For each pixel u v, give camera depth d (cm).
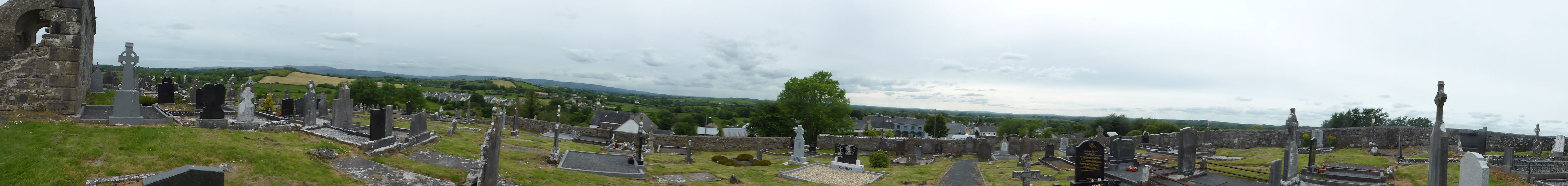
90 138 1399
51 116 1794
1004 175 2234
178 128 1565
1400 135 3225
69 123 1599
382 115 1836
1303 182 1755
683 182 1888
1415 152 2839
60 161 1223
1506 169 1777
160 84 2883
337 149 1588
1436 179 1377
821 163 2855
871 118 12619
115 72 3619
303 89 10619
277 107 3888
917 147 3262
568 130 3900
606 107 14888
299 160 1417
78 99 1931
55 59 1875
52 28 1880
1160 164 2359
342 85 2453
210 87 2616
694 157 3062
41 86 1858
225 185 1173
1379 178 1769
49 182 1126
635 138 3766
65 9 1906
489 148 1349
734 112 14538
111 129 1503
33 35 2791
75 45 1911
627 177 1853
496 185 1386
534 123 3981
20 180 1122
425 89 14275
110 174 1195
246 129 1781
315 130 2070
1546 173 1691
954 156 3512
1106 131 7738
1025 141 3191
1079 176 1717
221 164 1307
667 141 3731
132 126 1641
